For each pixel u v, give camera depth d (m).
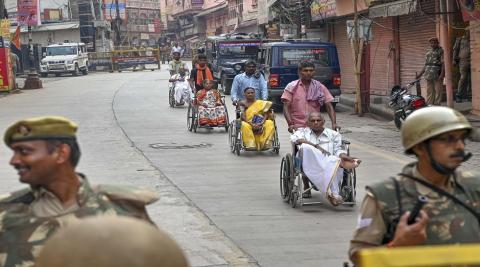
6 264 2.99
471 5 15.21
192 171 11.30
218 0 75.06
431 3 19.50
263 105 12.98
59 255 1.62
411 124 3.15
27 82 34.41
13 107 24.14
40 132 3.03
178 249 1.67
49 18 61.12
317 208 8.59
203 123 16.16
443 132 3.04
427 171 3.16
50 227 3.01
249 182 10.33
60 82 40.94
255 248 6.85
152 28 99.38
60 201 3.09
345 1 24.38
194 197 9.27
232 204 8.84
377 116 19.25
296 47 20.80
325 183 8.30
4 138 3.10
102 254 1.60
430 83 17.11
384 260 2.06
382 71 23.56
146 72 53.72
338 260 6.42
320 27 29.77
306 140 8.52
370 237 3.17
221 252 6.74
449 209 3.09
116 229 1.65
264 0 41.25
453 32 18.52
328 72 20.88
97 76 48.19
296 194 8.63
